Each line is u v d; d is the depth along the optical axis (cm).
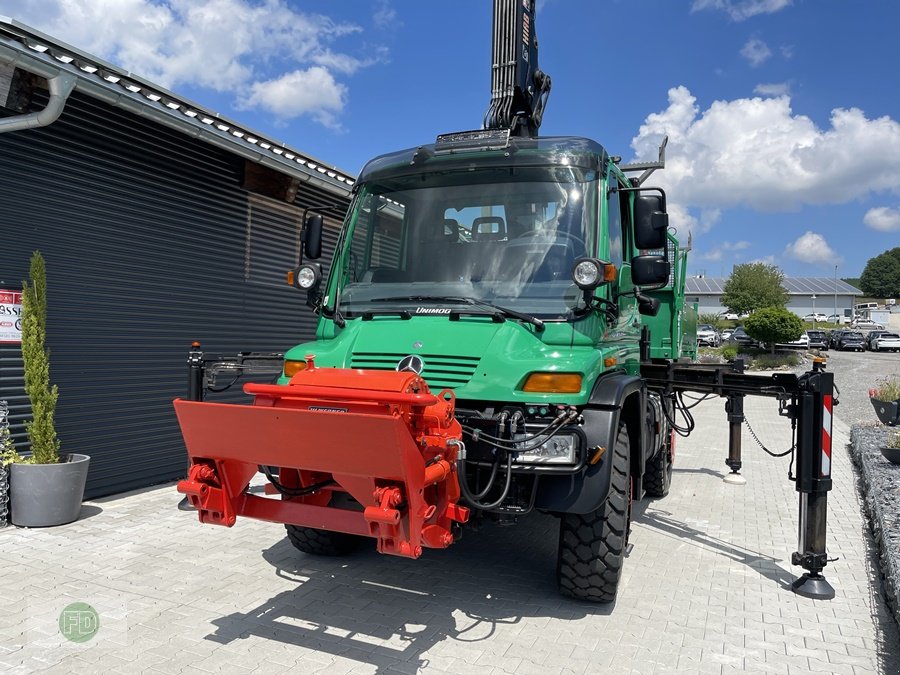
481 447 383
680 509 704
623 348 482
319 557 520
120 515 610
